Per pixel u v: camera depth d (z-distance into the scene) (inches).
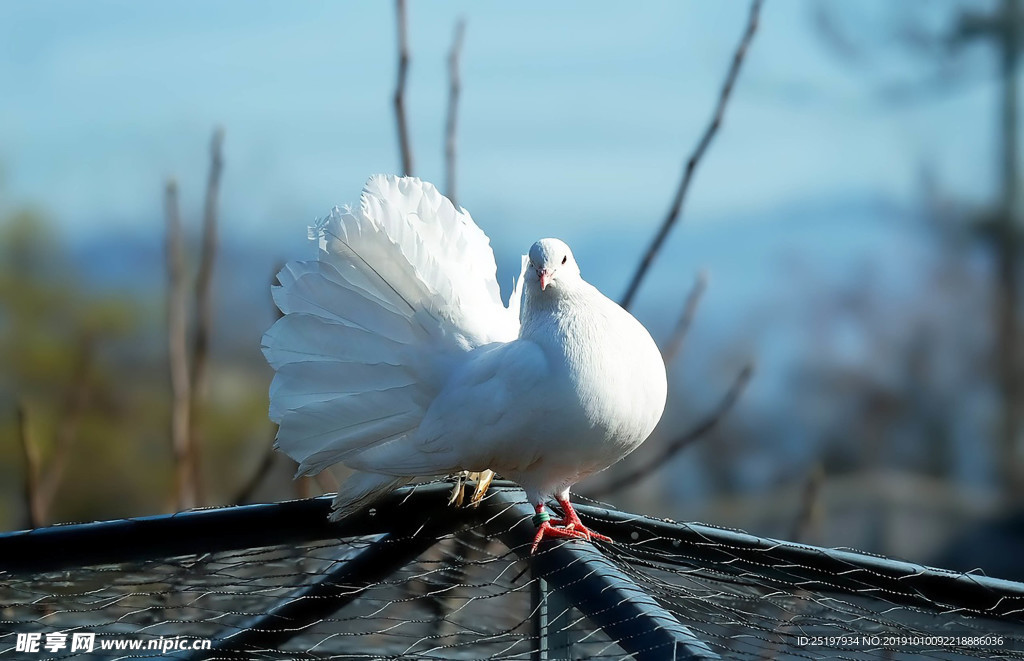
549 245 298.4
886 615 294.4
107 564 295.4
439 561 296.5
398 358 298.7
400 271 298.8
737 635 290.2
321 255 298.5
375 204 299.0
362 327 298.7
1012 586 293.7
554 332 297.3
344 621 293.4
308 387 298.4
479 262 301.7
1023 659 291.3
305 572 295.7
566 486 298.8
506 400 296.8
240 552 296.7
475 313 300.0
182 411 311.4
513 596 294.7
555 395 296.4
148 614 294.5
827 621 292.2
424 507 297.9
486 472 299.0
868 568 294.0
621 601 288.7
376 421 298.5
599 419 296.5
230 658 291.7
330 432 298.2
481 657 291.7
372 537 297.3
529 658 291.1
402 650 292.7
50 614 293.7
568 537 295.1
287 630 292.7
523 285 301.9
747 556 294.7
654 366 298.0
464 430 297.1
